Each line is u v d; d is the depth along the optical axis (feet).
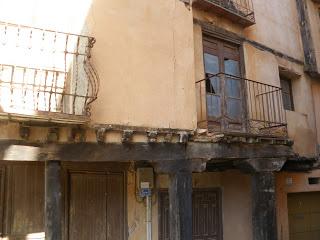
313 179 37.99
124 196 26.50
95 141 20.08
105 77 20.85
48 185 18.61
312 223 37.47
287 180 35.06
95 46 20.75
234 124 29.55
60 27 20.01
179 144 23.25
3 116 16.70
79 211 24.45
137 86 22.11
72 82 19.61
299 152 35.86
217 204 31.19
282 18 37.93
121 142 20.99
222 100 26.71
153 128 22.18
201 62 27.48
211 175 31.22
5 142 17.72
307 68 39.06
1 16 18.83
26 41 19.06
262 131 31.35
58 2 20.20
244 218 32.12
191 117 24.36
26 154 18.11
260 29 34.30
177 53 24.43
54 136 18.83
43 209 23.21
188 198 22.99
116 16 21.90
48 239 18.15
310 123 38.50
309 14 41.22
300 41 40.11
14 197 22.40
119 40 21.79
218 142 24.88
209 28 28.71
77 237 24.17
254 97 31.60
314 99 40.04
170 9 24.63
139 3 23.07
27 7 19.51
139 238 26.61
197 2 27.32
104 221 25.39
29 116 16.79
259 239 26.48
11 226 22.11
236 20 30.78
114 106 20.97
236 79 30.32
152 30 23.40
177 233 22.25
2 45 18.42
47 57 19.52
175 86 23.94
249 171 27.40
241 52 31.55
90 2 21.01
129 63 21.99
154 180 27.68
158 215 27.73
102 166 25.72
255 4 34.45
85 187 24.94
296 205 36.55
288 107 37.91
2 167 22.25
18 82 18.15
